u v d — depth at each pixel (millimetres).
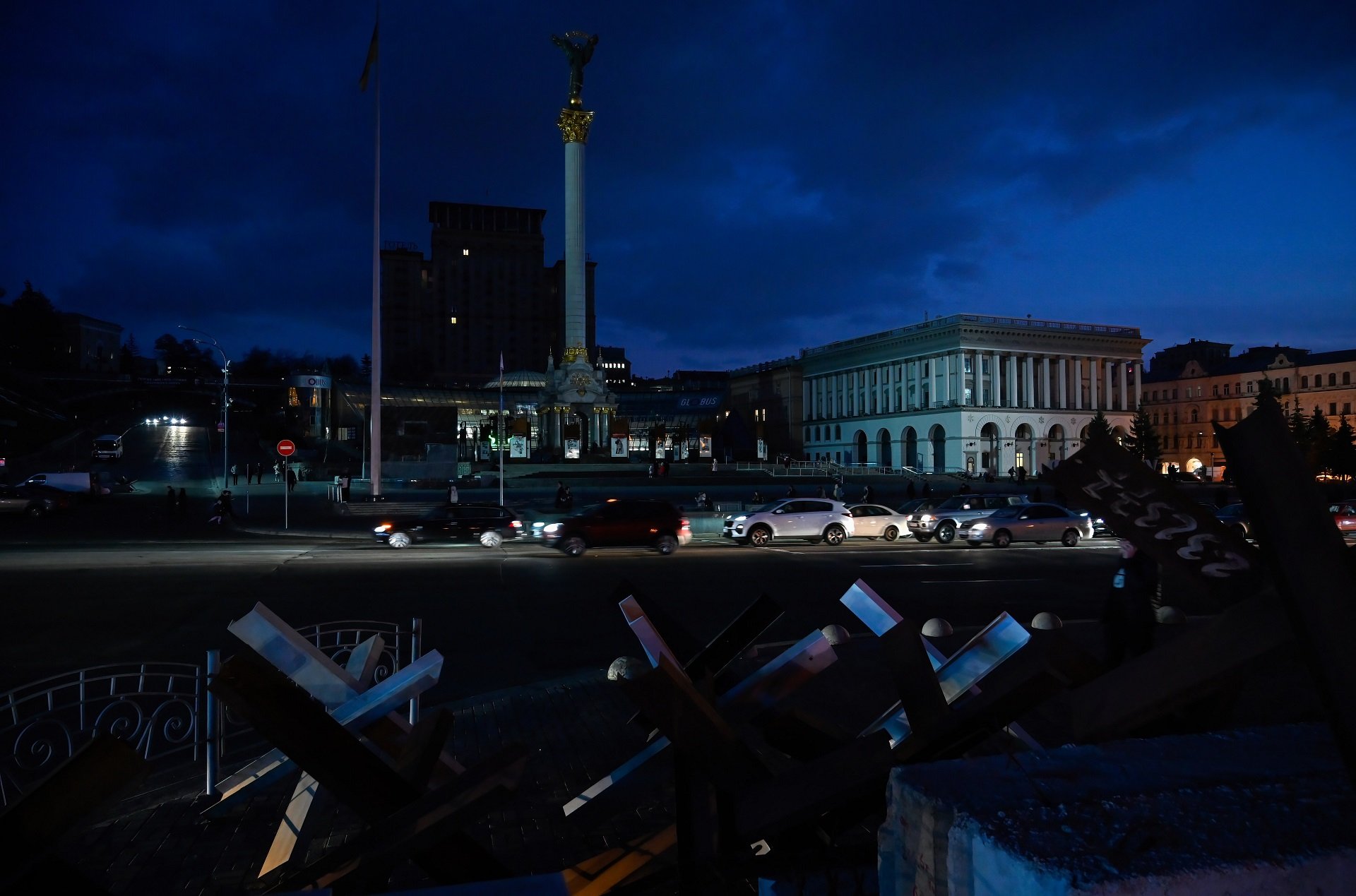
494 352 159125
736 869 2191
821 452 120938
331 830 5160
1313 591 1170
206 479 65688
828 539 29609
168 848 4922
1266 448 1247
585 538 24281
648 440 113125
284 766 5281
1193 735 1701
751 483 64812
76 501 41156
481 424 88375
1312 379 96625
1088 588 17781
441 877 2096
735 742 2203
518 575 19672
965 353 97812
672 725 2168
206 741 5844
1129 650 7656
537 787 5840
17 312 149500
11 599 15719
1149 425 85750
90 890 1479
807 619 14023
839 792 1951
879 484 70625
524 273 161125
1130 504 2393
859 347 112438
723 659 3080
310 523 35438
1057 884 1094
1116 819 1296
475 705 8383
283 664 3434
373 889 2102
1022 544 28672
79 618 13773
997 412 97188
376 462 39094
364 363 194500
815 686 8242
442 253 157125
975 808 1340
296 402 104938
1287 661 1674
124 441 93250
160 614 14117
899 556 24906
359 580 18734
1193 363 108875
